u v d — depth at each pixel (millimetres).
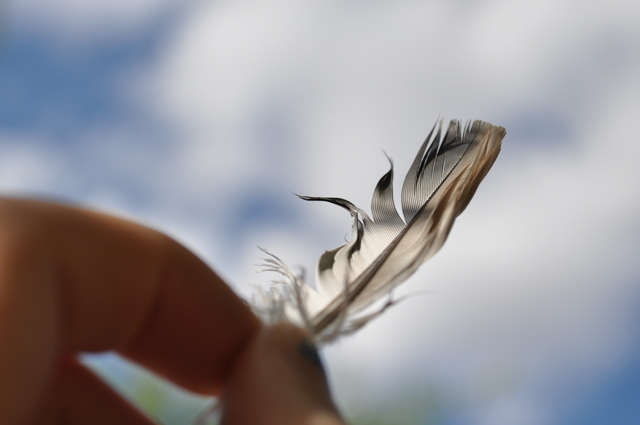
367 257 201
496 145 201
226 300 176
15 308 153
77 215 164
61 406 177
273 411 169
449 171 205
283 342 176
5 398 150
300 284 194
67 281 161
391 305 187
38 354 154
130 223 170
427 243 194
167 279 172
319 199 207
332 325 191
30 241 157
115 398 181
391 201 207
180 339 174
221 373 178
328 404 171
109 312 167
